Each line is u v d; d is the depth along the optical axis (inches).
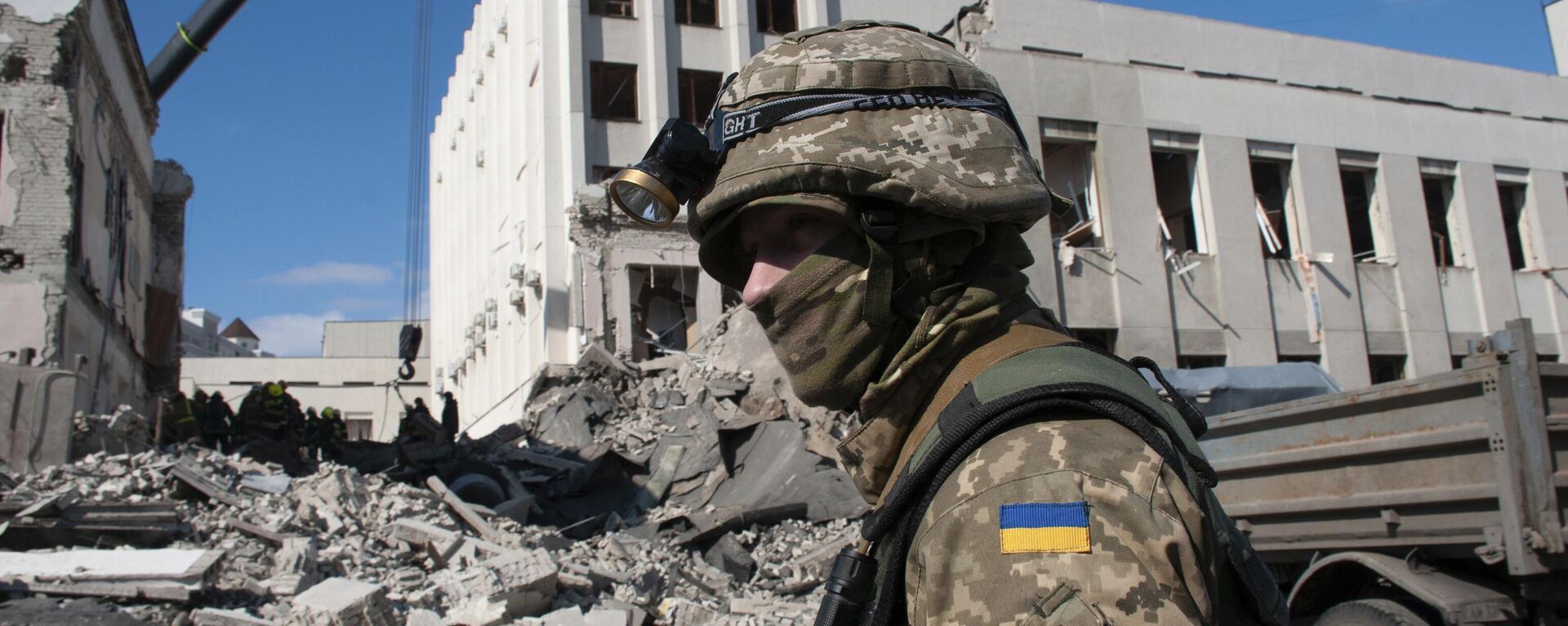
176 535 279.4
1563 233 892.6
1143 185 736.3
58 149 508.7
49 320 485.4
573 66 828.6
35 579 226.8
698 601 328.2
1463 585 190.7
